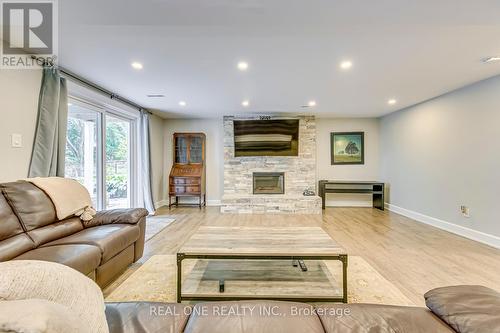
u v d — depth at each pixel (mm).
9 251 1668
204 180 6168
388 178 5758
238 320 1025
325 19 1747
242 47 2414
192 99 4402
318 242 2162
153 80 3375
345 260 1896
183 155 6102
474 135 3508
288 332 961
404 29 2004
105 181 4039
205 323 1005
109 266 2131
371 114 5762
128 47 2412
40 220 2021
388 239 3523
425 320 1009
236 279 2166
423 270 2516
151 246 3238
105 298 1985
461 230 3721
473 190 3521
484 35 2164
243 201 5391
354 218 4875
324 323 1021
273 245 2082
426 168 4484
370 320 1018
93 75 3178
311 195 5699
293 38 2229
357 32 2029
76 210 2389
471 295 1073
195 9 1597
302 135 5969
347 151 6176
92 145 3854
